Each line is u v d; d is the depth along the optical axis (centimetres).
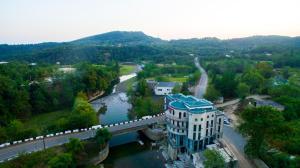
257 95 17675
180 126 9644
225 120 12656
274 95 16525
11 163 7531
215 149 8456
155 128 11962
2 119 12119
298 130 9956
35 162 7912
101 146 9731
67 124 10956
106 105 17625
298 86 17800
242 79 19712
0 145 8919
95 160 9412
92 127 11106
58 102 16050
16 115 13450
